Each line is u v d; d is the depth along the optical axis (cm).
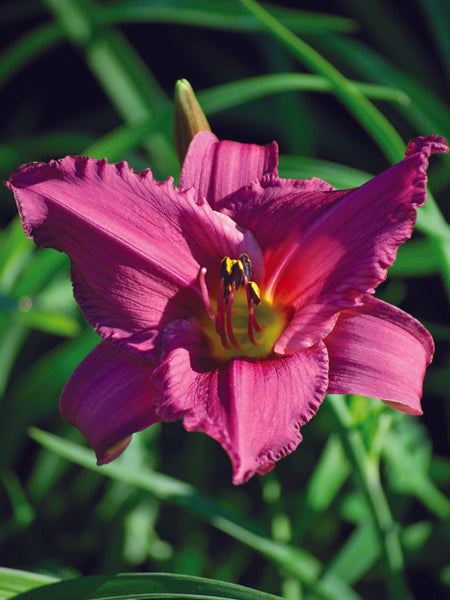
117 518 60
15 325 61
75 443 63
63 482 66
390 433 55
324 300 41
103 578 42
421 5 68
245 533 49
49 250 58
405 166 41
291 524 61
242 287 46
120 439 41
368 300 42
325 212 43
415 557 57
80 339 61
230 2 63
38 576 42
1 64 67
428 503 55
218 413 39
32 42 66
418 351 42
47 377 61
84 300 42
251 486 65
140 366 42
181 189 43
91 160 42
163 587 42
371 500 46
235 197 44
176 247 43
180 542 62
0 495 63
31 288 58
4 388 64
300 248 43
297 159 56
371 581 59
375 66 63
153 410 42
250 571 61
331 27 64
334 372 41
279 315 44
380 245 41
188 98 45
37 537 62
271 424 39
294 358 41
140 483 50
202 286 42
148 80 68
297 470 65
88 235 42
